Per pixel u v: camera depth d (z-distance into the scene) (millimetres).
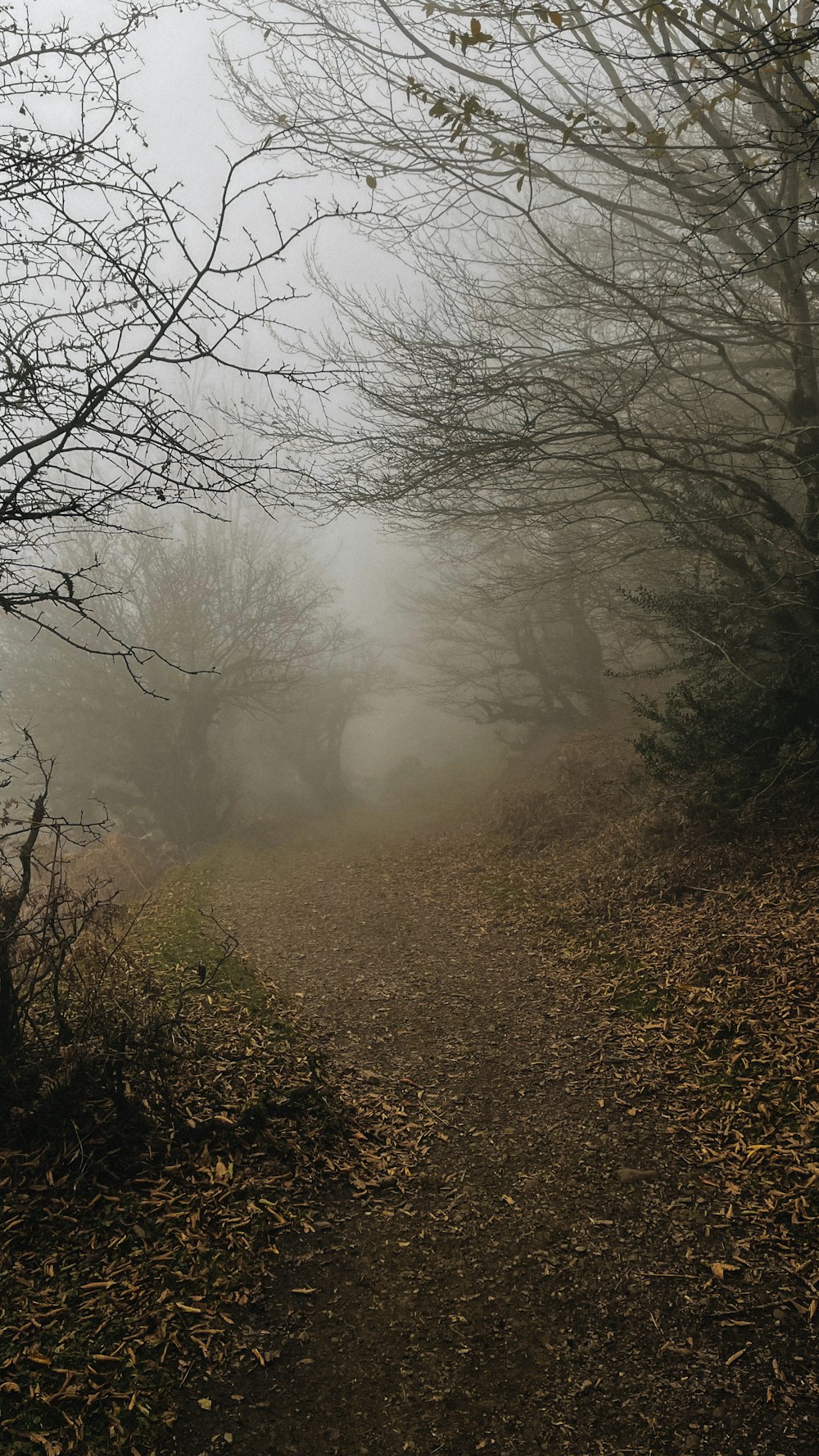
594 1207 4367
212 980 6957
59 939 5008
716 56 7977
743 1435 3045
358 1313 3619
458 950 8867
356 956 8789
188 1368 3250
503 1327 3562
